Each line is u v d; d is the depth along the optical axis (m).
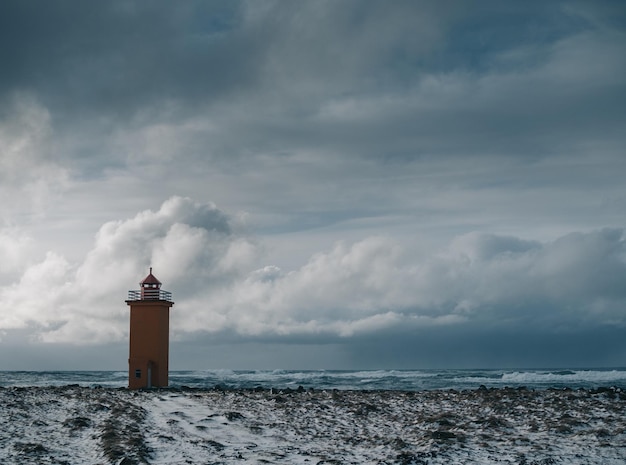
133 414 20.97
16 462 14.54
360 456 16.03
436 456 15.63
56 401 23.20
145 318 39.47
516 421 20.22
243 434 18.83
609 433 17.52
